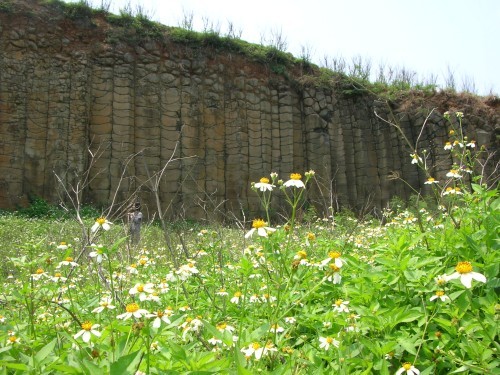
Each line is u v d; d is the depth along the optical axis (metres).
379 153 23.91
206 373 1.77
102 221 2.75
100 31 19.38
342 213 11.14
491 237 3.05
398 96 24.94
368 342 2.32
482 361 2.14
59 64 18.09
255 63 22.56
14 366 1.95
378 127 24.12
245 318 2.82
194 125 20.09
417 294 2.87
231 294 3.49
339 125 23.42
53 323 2.64
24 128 16.98
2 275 5.93
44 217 14.87
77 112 17.83
